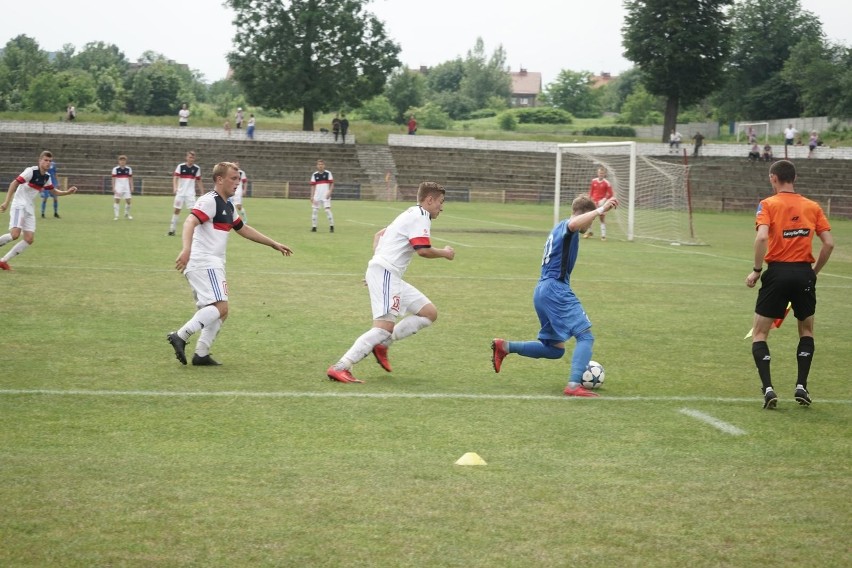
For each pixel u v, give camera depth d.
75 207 43.06
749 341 13.29
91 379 9.51
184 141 72.31
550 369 10.95
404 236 10.05
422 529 5.63
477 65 184.62
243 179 33.72
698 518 5.96
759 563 5.27
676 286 19.88
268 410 8.48
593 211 9.43
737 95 127.44
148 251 23.03
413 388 9.65
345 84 82.50
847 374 11.10
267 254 23.86
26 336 11.76
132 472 6.54
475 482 6.55
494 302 16.47
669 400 9.44
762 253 9.17
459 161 75.38
